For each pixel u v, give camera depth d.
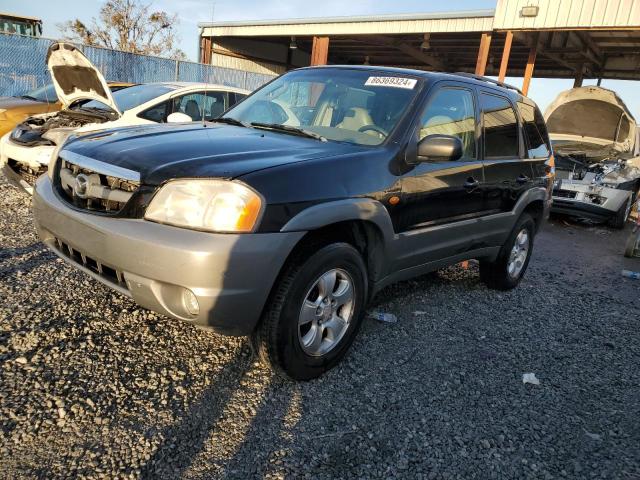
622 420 2.88
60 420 2.31
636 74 18.14
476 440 2.55
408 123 3.35
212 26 19.98
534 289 5.18
